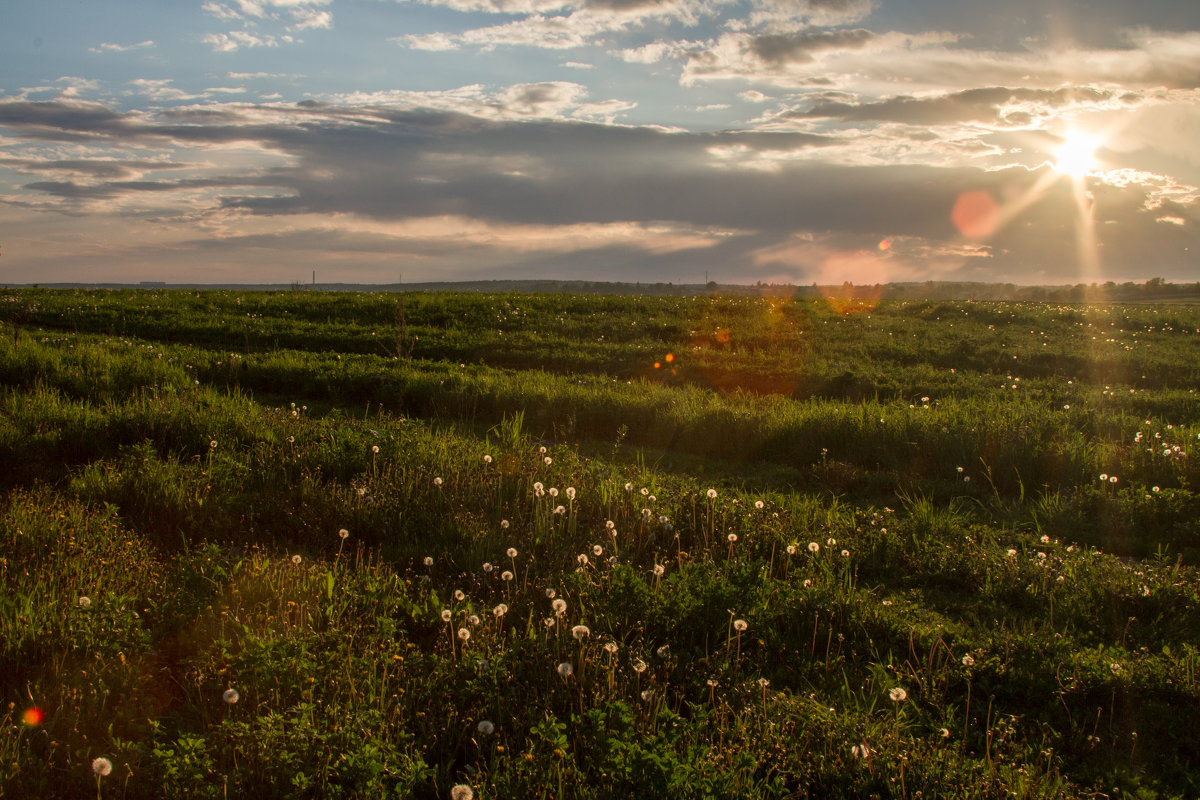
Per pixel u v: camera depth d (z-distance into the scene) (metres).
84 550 5.10
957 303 35.12
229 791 3.01
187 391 10.76
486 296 32.56
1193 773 3.68
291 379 13.54
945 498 8.35
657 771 2.87
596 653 4.10
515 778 3.07
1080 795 3.44
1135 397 13.41
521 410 11.59
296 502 6.80
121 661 3.75
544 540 6.21
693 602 4.80
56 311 23.00
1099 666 4.46
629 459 9.77
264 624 4.26
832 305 32.12
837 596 5.18
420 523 6.48
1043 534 6.91
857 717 3.82
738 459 9.85
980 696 4.33
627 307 28.69
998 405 11.64
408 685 3.82
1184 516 7.35
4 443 7.55
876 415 10.41
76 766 3.08
